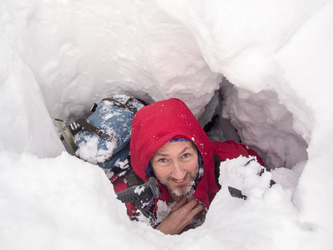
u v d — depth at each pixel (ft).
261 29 2.90
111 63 4.92
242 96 4.16
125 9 3.91
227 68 3.17
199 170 4.31
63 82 4.89
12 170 2.05
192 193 4.35
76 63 4.78
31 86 3.60
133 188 3.40
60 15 4.17
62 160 2.16
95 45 4.64
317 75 2.57
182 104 4.30
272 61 2.85
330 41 2.59
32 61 4.19
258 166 2.68
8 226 1.77
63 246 1.77
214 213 2.51
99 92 5.45
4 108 2.88
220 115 6.07
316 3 2.73
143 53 4.32
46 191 1.97
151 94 5.24
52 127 3.89
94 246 1.82
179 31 3.66
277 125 4.30
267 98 3.84
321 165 2.29
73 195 1.96
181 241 2.14
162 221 4.00
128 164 4.77
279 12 2.83
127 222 2.16
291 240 2.11
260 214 2.26
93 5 4.13
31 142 3.03
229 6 2.94
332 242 2.07
